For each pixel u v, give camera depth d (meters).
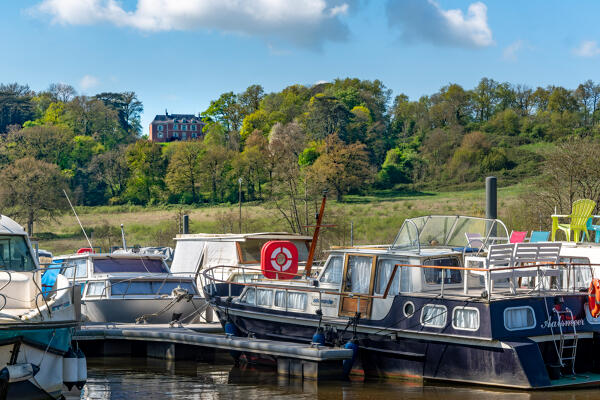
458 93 167.38
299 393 13.67
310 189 61.72
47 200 90.75
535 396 12.62
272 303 17.02
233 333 17.73
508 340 13.24
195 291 22.09
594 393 12.85
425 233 16.89
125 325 20.12
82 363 12.41
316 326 15.97
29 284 12.63
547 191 41.09
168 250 33.16
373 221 86.75
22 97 182.88
